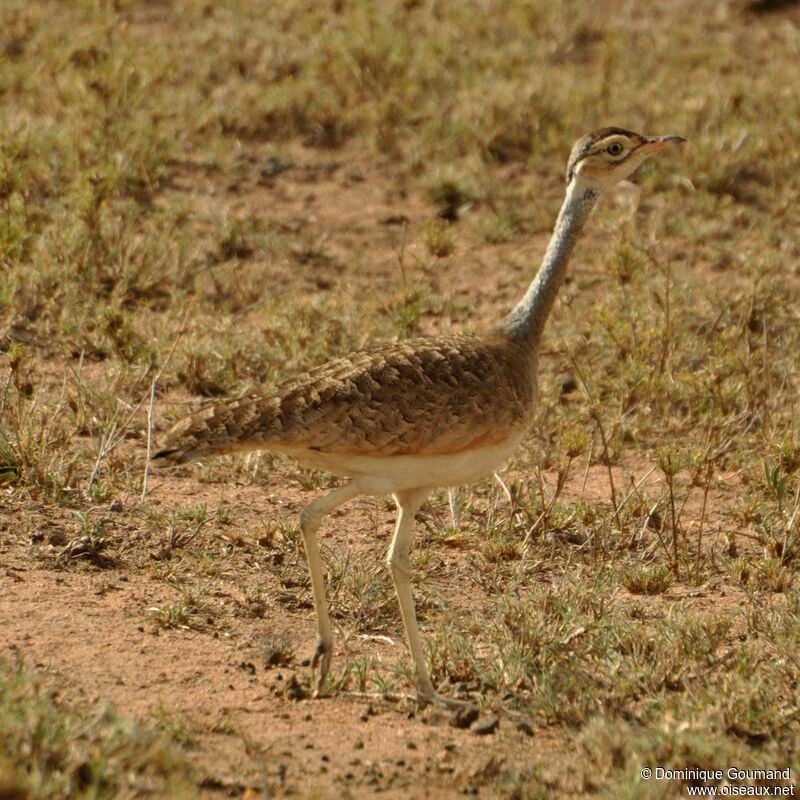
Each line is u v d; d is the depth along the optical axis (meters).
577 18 42.94
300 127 35.03
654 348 24.39
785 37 43.22
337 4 42.25
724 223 30.95
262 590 16.02
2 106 33.56
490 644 15.09
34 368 22.38
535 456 20.50
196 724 12.41
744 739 13.00
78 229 26.58
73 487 18.12
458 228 31.06
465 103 35.25
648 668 14.05
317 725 12.90
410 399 13.22
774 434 21.78
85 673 13.12
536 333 14.93
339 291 27.22
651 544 18.61
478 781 11.99
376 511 19.14
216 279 27.06
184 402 22.11
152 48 37.31
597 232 31.02
